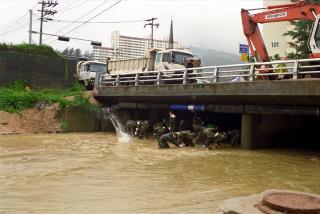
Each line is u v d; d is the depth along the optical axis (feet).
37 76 113.29
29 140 65.87
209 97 55.67
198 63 75.31
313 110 45.01
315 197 13.35
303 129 59.72
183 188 30.45
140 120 75.51
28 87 110.22
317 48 49.37
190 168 39.93
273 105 49.60
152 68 83.51
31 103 83.05
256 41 58.85
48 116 81.97
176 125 66.28
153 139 67.92
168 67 78.33
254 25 59.11
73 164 42.24
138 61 87.40
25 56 111.96
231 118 64.28
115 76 81.61
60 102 82.89
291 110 47.09
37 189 29.78
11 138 68.74
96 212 23.13
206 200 26.18
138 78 73.05
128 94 73.41
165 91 63.16
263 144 54.03
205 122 63.00
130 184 31.99
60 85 116.57
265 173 36.96
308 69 49.44
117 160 45.32
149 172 37.68
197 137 56.85
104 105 86.53
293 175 35.91
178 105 63.62
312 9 52.80
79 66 116.78
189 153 50.31
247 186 31.19
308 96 42.55
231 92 50.80
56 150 53.93
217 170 38.68
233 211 12.79
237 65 51.03
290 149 53.26
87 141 65.41
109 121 83.25
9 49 115.24
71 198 26.94
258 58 58.95
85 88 110.52
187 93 58.39
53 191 29.14
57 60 116.67
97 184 31.89
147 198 26.91
